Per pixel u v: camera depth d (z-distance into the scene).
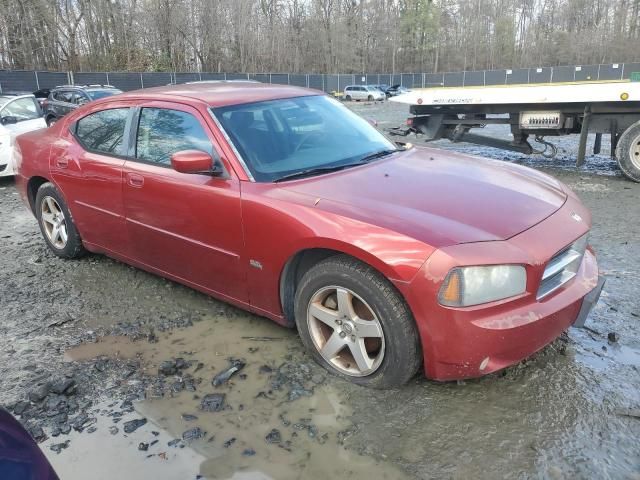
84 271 4.76
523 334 2.59
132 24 51.53
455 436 2.57
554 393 2.87
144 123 3.92
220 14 57.59
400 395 2.87
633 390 2.88
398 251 2.59
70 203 4.57
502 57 86.81
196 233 3.50
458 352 2.57
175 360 3.28
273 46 64.81
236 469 2.41
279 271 3.11
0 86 31.58
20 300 4.21
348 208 2.87
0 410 1.64
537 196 3.18
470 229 2.68
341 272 2.82
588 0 84.00
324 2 72.00
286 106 3.88
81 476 2.39
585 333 3.50
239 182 3.25
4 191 8.66
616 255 4.95
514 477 2.33
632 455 2.43
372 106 35.16
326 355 3.07
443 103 9.70
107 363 3.29
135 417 2.79
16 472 1.46
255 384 3.02
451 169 3.54
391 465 2.41
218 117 3.48
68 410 2.86
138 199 3.84
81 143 4.45
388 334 2.73
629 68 52.75
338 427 2.66
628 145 8.12
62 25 47.81
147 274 4.64
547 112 8.96
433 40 85.00
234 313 3.87
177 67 54.22
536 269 2.61
